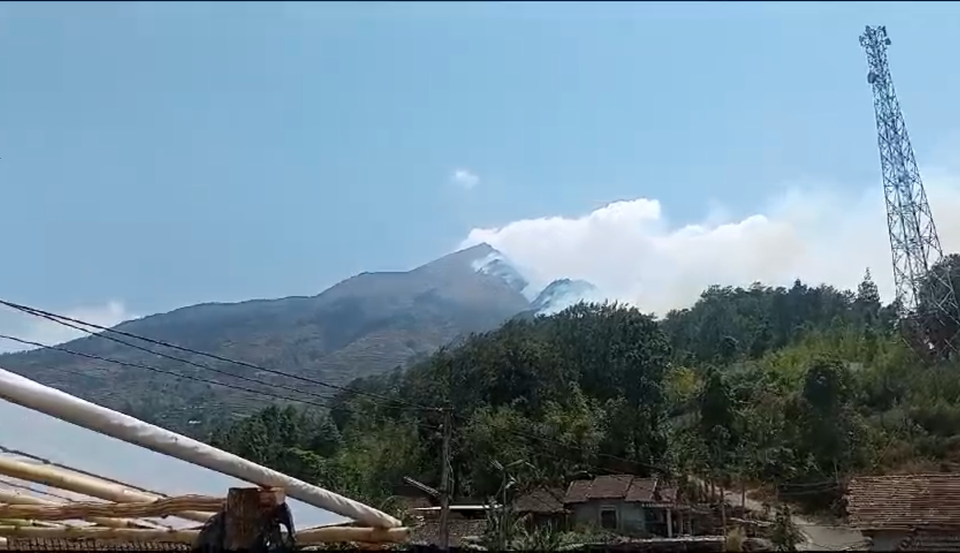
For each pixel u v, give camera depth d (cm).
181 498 638
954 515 2223
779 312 7831
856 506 2392
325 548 679
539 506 3938
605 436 4903
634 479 4056
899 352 5009
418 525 3095
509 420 4769
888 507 2336
